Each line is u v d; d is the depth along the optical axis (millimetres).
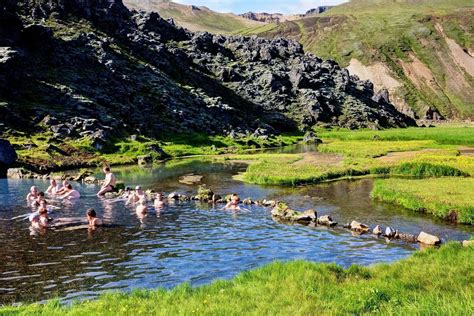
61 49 118812
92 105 102812
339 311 14211
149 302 16188
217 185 55625
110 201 43469
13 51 96250
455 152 83000
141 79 133250
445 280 18047
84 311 15227
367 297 15570
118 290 19141
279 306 14930
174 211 39344
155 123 117062
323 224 34875
